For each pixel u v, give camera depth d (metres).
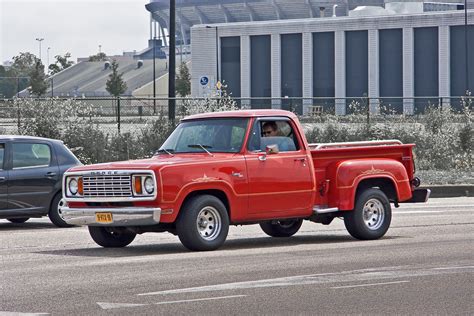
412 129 53.91
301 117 62.03
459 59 120.12
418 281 16.61
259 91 133.38
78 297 15.12
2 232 26.08
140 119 62.84
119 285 16.22
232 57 135.25
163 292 15.52
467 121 55.38
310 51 128.75
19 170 26.98
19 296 15.21
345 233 25.14
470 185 40.31
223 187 21.05
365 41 125.19
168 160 20.97
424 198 24.23
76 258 19.89
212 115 22.34
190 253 20.53
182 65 168.88
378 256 19.88
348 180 22.94
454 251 20.69
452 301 14.80
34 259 19.77
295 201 22.25
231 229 26.25
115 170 20.62
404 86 122.88
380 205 23.55
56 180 27.39
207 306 14.38
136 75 198.75
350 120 56.06
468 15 119.38
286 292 15.53
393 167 23.78
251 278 16.91
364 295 15.27
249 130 21.78
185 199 20.70
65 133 46.47
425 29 121.81
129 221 20.34
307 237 24.19
